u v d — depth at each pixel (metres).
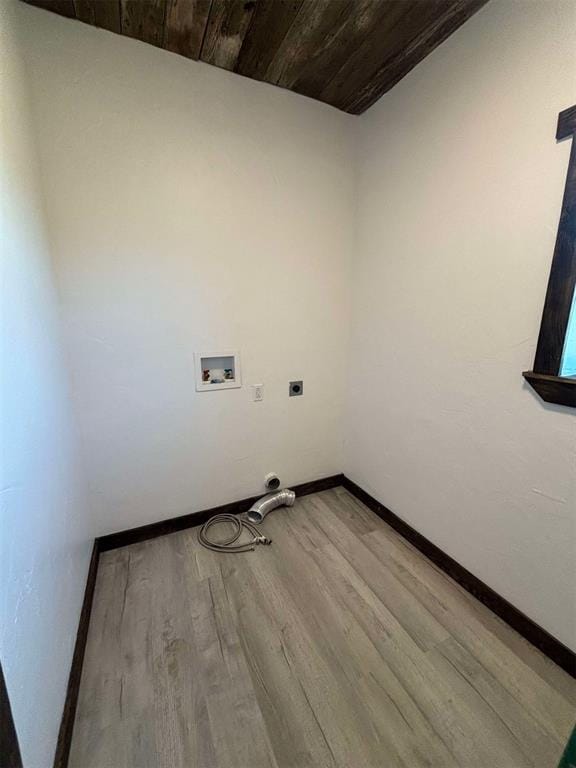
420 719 0.99
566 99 0.98
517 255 1.16
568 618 1.11
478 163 1.26
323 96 1.72
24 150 1.09
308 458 2.23
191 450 1.83
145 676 1.10
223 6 1.21
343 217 1.98
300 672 1.12
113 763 0.89
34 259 1.09
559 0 0.96
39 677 0.80
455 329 1.43
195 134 1.53
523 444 1.20
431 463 1.62
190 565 1.61
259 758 0.90
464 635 1.26
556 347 1.07
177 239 1.58
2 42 0.96
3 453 0.70
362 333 2.04
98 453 1.60
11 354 0.81
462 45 1.27
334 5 1.20
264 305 1.86
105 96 1.35
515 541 1.25
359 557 1.67
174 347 1.68
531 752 0.91
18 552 0.74
